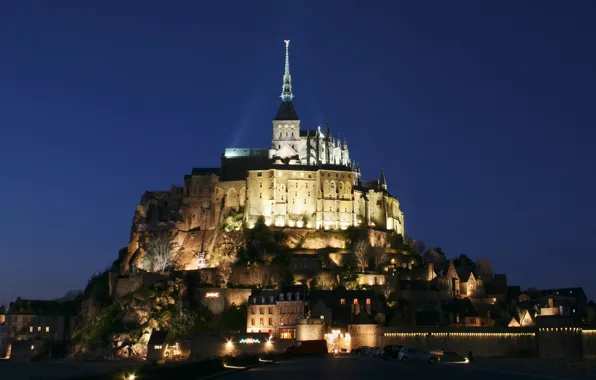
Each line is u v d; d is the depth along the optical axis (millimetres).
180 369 67750
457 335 168500
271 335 192625
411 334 174750
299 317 191000
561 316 173625
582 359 139500
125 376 58875
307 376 69688
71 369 166875
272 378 67125
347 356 130125
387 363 98625
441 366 90500
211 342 185000
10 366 180125
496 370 81250
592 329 148250
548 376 69688
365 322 179750
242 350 180750
